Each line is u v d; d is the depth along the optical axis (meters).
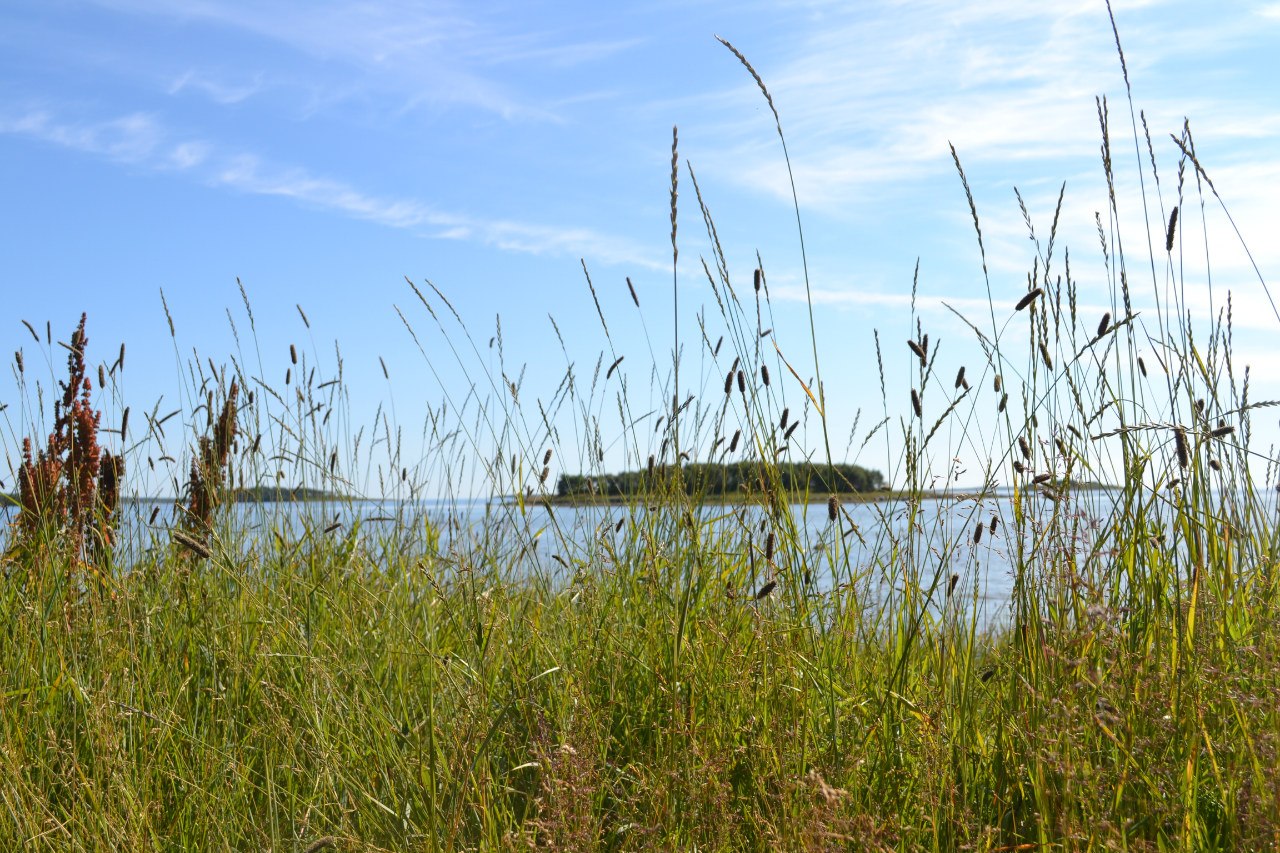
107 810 2.70
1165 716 2.58
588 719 2.97
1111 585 3.06
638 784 2.81
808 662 3.18
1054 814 2.47
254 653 3.63
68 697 3.34
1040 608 2.97
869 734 2.93
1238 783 2.39
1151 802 2.41
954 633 3.14
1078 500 3.06
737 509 3.90
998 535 3.07
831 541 3.46
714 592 3.82
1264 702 2.47
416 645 3.52
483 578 4.06
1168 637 2.86
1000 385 3.23
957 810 2.62
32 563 4.13
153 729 3.08
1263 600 3.06
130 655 3.36
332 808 2.88
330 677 3.20
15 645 3.50
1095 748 2.57
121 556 4.70
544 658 3.54
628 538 3.98
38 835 2.51
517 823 2.79
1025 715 2.71
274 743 3.01
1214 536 3.11
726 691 3.19
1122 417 3.26
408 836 2.73
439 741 3.03
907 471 3.16
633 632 3.58
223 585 4.14
